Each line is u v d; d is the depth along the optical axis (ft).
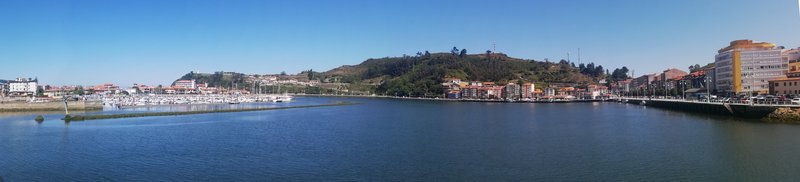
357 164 225.35
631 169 207.41
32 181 197.57
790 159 218.79
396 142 297.33
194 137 327.06
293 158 241.35
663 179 190.29
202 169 216.13
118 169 217.15
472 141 297.74
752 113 395.96
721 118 413.39
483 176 198.59
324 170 213.25
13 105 577.43
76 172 211.82
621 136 311.68
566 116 517.55
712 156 230.27
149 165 225.56
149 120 464.24
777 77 648.38
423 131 363.97
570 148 263.29
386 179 196.44
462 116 540.11
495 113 595.47
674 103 593.01
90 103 622.54
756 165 209.36
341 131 368.68
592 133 333.21
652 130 342.23
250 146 282.56
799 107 366.84
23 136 327.67
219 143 295.89
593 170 206.59
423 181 192.44
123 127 392.68
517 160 229.86
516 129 370.73
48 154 254.88
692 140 282.15
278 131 369.09
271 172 209.97
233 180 196.34
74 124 414.62
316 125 425.28
